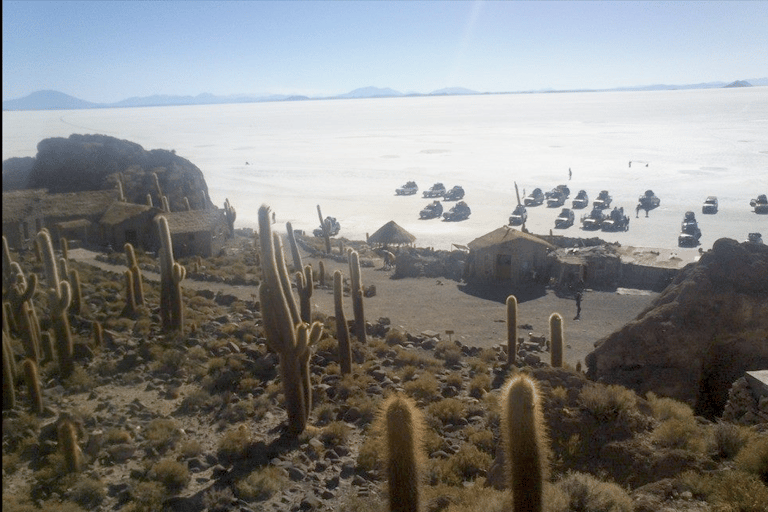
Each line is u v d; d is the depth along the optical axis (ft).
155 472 47.93
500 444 44.98
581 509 31.65
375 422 56.80
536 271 146.20
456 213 264.31
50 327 81.35
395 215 278.05
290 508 44.73
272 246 56.65
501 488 40.70
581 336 104.83
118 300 99.55
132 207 168.76
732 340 66.33
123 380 69.10
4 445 51.11
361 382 71.15
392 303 128.16
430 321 113.50
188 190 233.35
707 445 39.19
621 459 38.58
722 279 69.92
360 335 90.99
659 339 67.56
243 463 51.42
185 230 167.02
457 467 48.24
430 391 67.72
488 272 148.77
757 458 34.40
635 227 237.25
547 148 564.30
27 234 146.61
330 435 56.90
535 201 294.87
